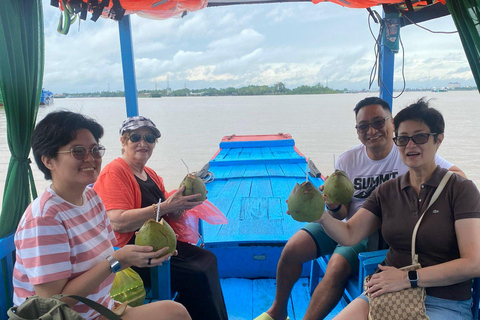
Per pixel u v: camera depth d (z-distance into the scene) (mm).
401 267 2244
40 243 1655
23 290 1774
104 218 2109
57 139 1743
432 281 1939
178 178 11227
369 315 2020
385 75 4953
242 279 3826
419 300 1940
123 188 2809
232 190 5984
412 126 2115
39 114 2877
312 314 2637
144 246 1795
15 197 2684
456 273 1901
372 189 3047
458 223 2000
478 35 2660
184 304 2797
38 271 1635
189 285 2701
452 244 2057
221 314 2811
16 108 2648
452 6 2734
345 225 2408
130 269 2498
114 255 1777
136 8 3643
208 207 3373
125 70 4902
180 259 2795
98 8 3410
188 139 23656
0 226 2643
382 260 2398
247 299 3451
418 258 2150
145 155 3027
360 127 2982
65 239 1731
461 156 10492
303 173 7035
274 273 3812
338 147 17438
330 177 2469
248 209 4941
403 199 2273
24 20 2680
